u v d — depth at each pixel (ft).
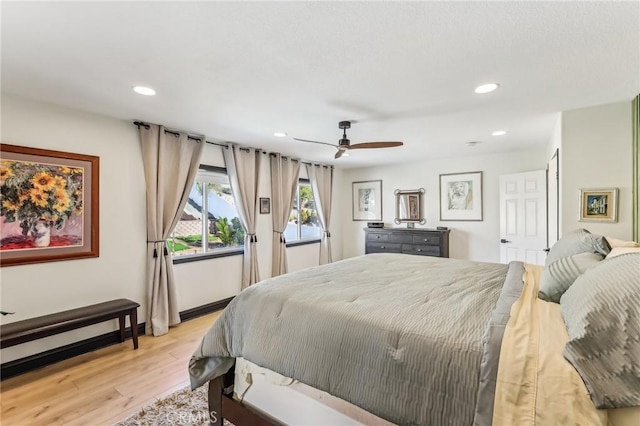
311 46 5.64
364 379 4.44
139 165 10.87
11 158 8.21
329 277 7.56
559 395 3.13
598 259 5.21
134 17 4.73
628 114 8.57
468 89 7.68
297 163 17.60
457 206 17.97
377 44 5.57
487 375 3.54
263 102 8.58
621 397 2.94
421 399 3.93
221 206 14.25
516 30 5.12
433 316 4.83
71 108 9.18
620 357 3.11
